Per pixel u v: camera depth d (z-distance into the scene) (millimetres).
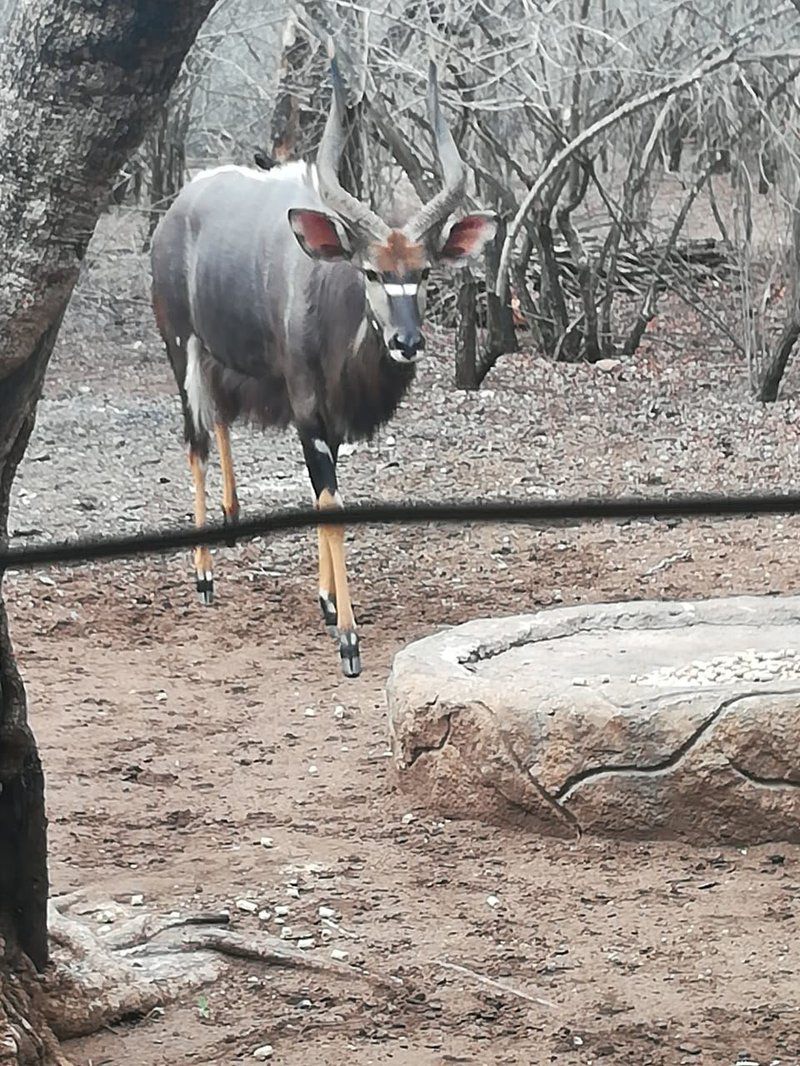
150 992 3629
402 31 12133
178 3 2629
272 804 4984
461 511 1204
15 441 3125
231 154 15531
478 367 12367
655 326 14750
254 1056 3406
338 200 6086
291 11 11664
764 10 12328
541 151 13859
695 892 4273
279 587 7648
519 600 7461
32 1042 3211
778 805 4500
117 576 7742
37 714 5848
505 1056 3395
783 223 13000
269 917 4121
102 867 4473
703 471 9867
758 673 4914
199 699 6098
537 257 14820
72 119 2729
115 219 16688
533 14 11773
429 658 5172
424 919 4117
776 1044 3424
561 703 4652
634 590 7551
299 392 6609
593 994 3682
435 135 6309
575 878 4379
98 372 13109
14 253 2818
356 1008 3627
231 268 6922
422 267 6102
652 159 13125
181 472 9742
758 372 12109
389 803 4969
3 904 3391
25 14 2711
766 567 7820
